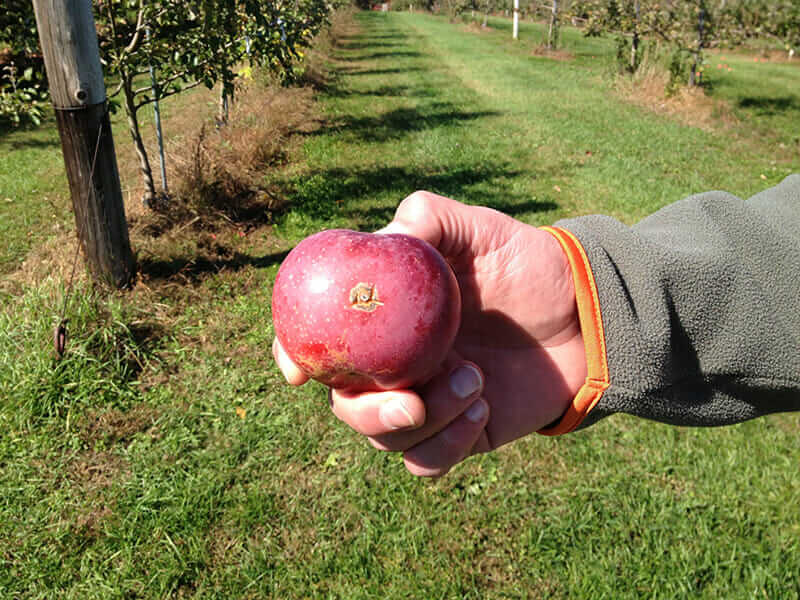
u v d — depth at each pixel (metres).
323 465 0.88
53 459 0.87
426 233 0.30
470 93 3.60
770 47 6.03
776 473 0.86
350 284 0.25
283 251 1.49
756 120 2.95
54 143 2.37
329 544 0.77
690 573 0.73
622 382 0.28
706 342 0.29
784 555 0.75
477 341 0.33
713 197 0.34
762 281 0.30
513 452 0.90
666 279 0.29
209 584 0.72
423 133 2.64
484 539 0.78
